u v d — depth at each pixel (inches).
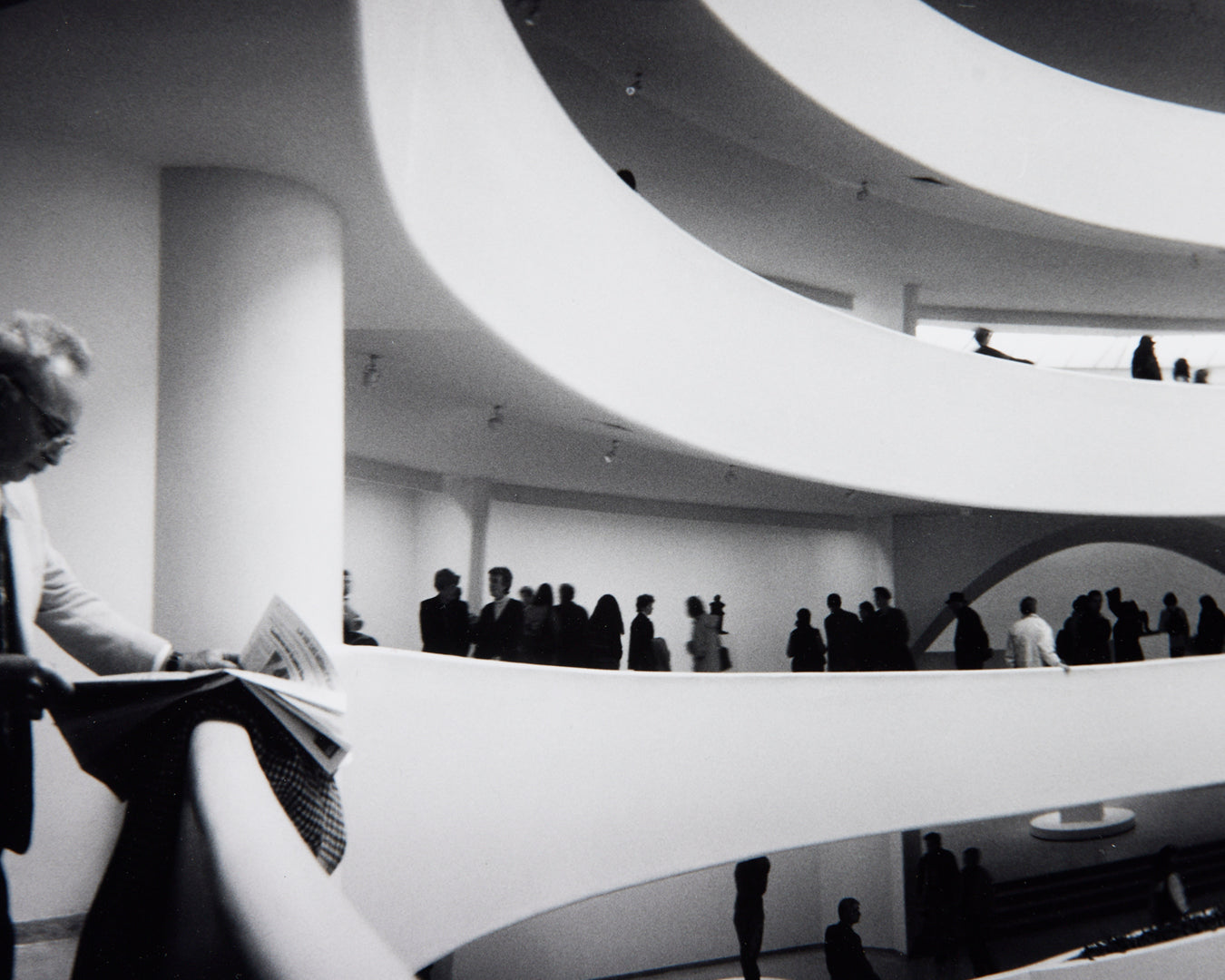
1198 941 578.9
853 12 487.5
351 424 432.5
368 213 227.5
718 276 439.8
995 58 557.6
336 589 223.0
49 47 159.8
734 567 679.1
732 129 497.4
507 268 300.7
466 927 278.4
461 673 281.3
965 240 639.1
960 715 521.0
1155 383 641.6
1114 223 602.2
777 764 439.5
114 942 62.4
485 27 267.4
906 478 534.3
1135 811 941.2
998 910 766.5
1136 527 791.1
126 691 72.8
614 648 429.1
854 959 538.0
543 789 320.5
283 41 159.5
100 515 189.2
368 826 237.8
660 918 649.0
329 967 32.1
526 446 480.7
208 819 49.9
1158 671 599.5
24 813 69.7
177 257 202.5
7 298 180.4
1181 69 679.7
